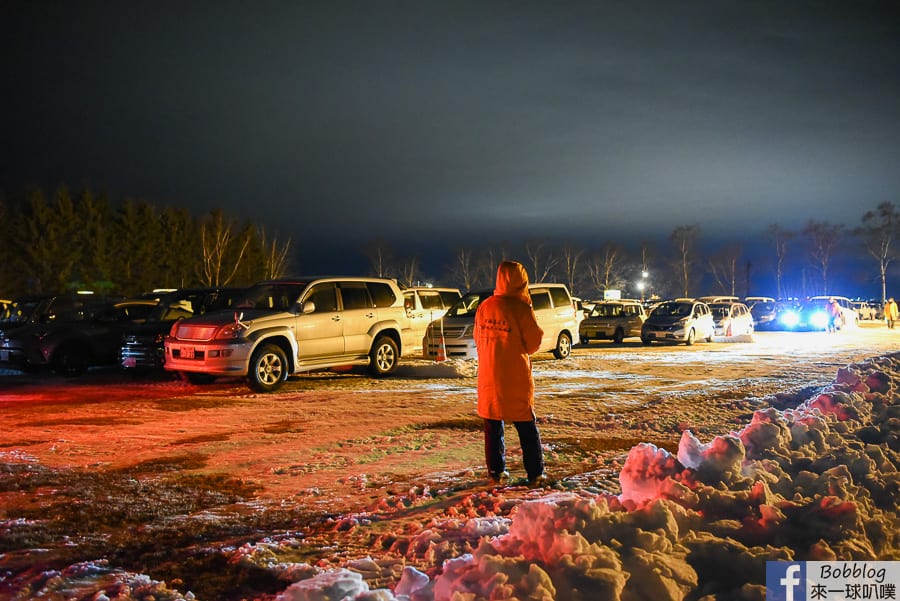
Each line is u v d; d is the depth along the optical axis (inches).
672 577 130.0
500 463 228.7
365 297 532.4
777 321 1425.9
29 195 1822.1
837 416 268.5
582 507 143.9
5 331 571.8
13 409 392.8
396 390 465.4
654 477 174.9
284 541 172.6
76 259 1850.4
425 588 131.7
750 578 137.3
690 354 761.0
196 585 147.7
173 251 2114.9
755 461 191.9
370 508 203.8
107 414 373.4
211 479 238.2
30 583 147.6
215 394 453.1
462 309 671.1
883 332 1267.2
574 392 445.7
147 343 530.6
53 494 218.8
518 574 124.4
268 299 504.1
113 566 158.4
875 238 2642.7
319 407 393.1
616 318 1014.4
